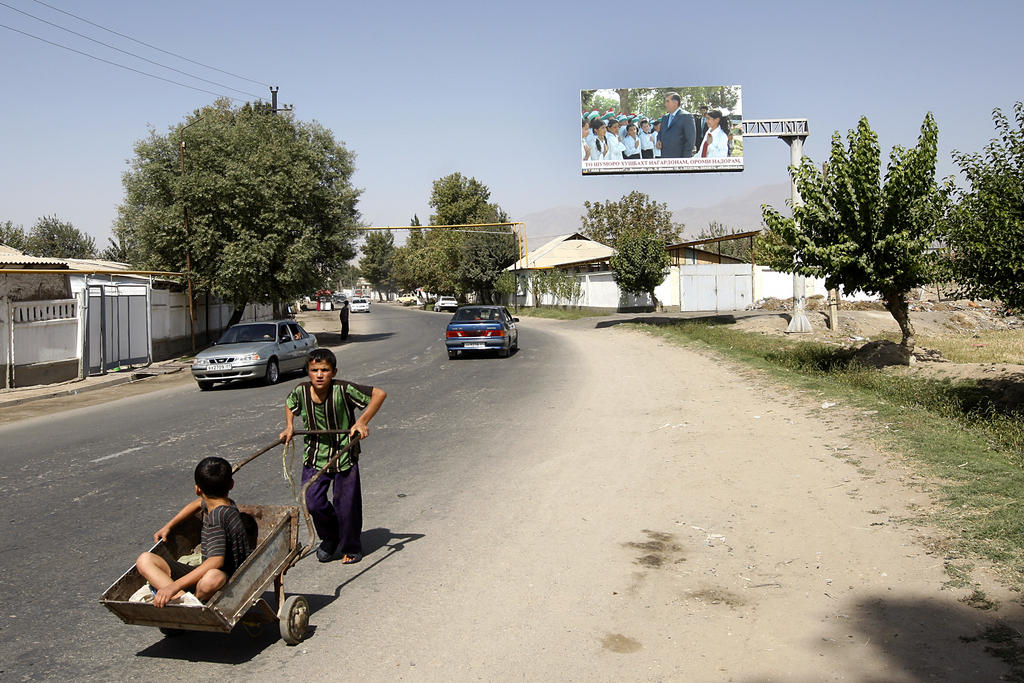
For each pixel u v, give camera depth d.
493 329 22.38
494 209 88.12
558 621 4.46
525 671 3.86
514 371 18.95
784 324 26.44
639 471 8.19
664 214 81.38
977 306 33.03
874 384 12.23
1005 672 3.57
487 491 7.56
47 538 6.25
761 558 5.38
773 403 11.87
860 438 8.73
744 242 75.00
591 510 6.78
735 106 27.95
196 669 3.97
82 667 4.00
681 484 7.52
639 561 5.44
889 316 30.06
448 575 5.28
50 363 18.83
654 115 28.12
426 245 89.62
